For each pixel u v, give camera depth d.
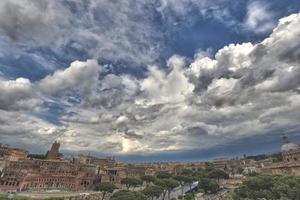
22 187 194.38
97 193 198.12
